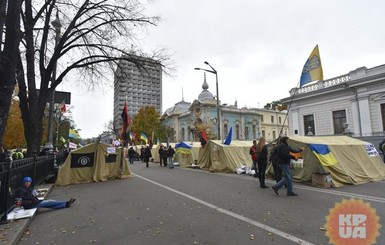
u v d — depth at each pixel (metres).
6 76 6.80
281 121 68.75
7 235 4.45
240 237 4.27
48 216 6.00
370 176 10.78
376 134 18.69
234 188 9.11
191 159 20.36
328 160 9.63
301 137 11.06
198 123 51.00
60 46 11.70
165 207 6.46
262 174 9.10
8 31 7.05
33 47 11.13
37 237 4.62
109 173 12.60
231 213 5.73
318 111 22.95
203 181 11.13
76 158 11.85
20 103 11.05
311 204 6.44
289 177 7.62
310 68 11.51
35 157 9.41
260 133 60.50
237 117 57.38
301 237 4.20
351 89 20.42
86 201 7.61
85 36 12.64
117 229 4.89
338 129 21.45
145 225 5.06
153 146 29.44
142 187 9.81
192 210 6.09
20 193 6.19
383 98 18.53
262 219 5.23
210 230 4.65
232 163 15.24
